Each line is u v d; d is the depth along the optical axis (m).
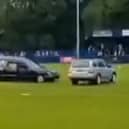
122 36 184.75
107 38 186.25
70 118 33.44
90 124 30.36
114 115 35.00
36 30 194.12
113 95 51.84
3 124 30.34
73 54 167.62
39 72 74.81
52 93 54.59
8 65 76.50
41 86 66.44
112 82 75.25
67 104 42.88
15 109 38.97
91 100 46.41
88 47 184.62
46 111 37.56
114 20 189.00
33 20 193.25
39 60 163.75
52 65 134.50
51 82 75.25
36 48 193.75
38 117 33.94
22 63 75.88
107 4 188.88
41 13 193.38
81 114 35.62
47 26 193.62
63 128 28.64
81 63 71.25
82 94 53.22
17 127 29.05
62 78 84.19
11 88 62.44
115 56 158.12
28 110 38.31
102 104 42.84
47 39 192.75
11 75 76.19
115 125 29.88
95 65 71.31
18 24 193.62
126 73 97.44
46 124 30.36
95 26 188.38
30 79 75.06
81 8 191.62
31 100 46.50
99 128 28.62
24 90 59.06
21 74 75.50
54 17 193.88
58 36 194.62
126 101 45.34
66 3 194.62
